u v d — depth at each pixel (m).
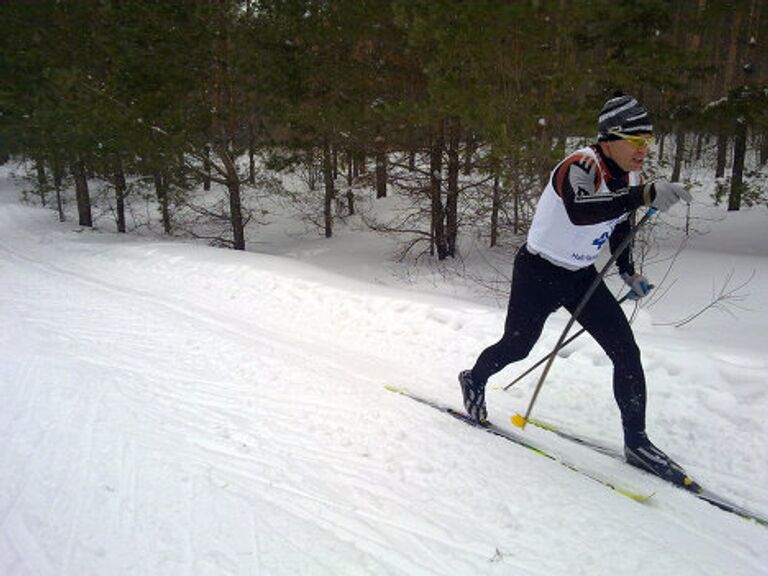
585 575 2.00
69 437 2.86
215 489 2.45
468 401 3.06
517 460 2.75
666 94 9.83
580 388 3.62
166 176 12.52
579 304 2.70
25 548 2.05
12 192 23.78
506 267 10.74
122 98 10.45
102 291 6.37
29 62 11.61
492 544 2.15
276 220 17.70
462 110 7.63
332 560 2.03
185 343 4.45
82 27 11.62
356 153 11.36
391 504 2.39
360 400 3.42
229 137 12.02
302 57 10.25
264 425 3.08
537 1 6.85
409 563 2.04
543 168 7.48
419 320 4.86
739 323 6.50
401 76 10.11
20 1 11.55
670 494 2.53
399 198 17.88
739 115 9.74
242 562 2.00
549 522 2.29
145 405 3.28
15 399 3.30
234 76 10.40
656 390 3.50
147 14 9.69
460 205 12.31
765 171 17.69
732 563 2.08
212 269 7.13
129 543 2.08
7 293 6.17
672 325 5.92
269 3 10.09
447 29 7.25
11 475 2.51
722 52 12.83
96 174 16.39
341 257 13.30
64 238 12.53
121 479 2.50
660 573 2.01
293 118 10.79
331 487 2.50
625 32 7.68
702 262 9.39
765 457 2.83
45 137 12.23
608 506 2.40
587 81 7.40
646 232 9.74
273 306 5.66
